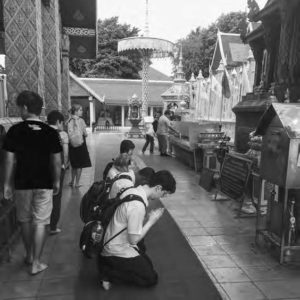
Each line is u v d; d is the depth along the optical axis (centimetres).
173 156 1213
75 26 1277
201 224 488
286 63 475
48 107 812
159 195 312
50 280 328
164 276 336
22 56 568
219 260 373
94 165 985
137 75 4369
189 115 1566
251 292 308
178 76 1856
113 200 306
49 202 340
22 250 395
